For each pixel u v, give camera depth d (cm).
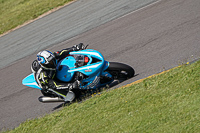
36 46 5316
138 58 3384
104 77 2920
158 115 1927
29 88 3831
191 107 1852
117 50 3847
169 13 4284
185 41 3312
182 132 1666
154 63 3097
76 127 2297
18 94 3769
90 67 2766
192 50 3044
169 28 3822
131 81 2838
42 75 2800
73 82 2867
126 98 2420
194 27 3559
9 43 6022
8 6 9275
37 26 6341
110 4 5797
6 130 2991
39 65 2819
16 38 6141
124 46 3878
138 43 3781
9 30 6869
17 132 2747
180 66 2645
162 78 2502
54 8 7075
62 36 5259
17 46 5691
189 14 3981
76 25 5481
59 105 3152
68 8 6694
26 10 7856
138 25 4353
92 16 5572
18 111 3328
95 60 2856
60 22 5988
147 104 2152
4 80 4438
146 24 4259
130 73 2872
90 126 2211
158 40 3628
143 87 2498
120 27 4575
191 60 2805
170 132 1706
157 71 2867
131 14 4900
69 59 2922
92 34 4788
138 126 1905
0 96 3922
